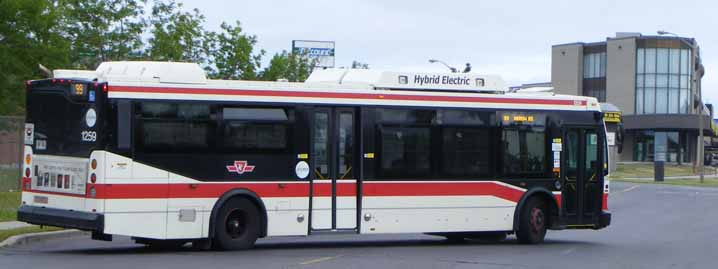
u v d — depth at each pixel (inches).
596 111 804.0
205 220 635.5
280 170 661.3
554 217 779.4
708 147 5128.0
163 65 627.2
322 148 678.5
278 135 660.7
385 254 659.4
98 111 602.9
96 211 599.2
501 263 617.9
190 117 629.6
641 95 3730.3
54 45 1259.8
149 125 616.1
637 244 798.5
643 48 3727.9
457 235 805.9
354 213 688.4
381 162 699.4
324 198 677.3
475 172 740.0
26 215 632.4
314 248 700.7
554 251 715.4
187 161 627.8
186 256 614.9
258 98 654.5
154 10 1547.7
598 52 3850.9
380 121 700.7
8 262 564.7
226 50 1596.9
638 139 3796.8
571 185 788.6
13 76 1246.3
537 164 771.4
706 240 844.6
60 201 622.2
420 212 714.2
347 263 592.4
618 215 1212.5
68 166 617.6
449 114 730.2
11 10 1195.3
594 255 690.8
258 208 657.0
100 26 1482.5
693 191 1903.3
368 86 703.1
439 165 723.4
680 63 3722.9
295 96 668.7
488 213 745.6
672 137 3772.1
